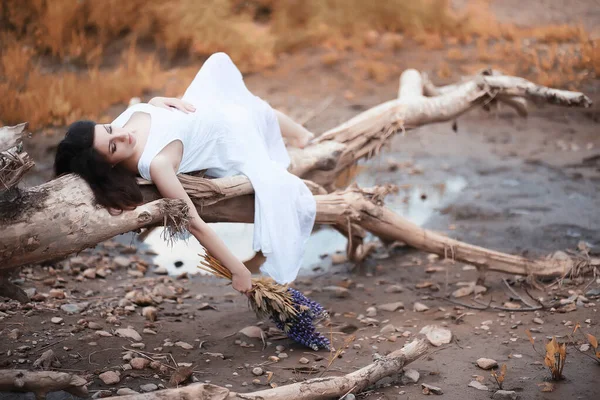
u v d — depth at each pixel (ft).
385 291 15.21
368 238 19.02
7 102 24.75
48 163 21.85
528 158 23.22
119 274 16.17
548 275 14.89
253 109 14.23
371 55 32.86
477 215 19.07
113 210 10.57
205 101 13.80
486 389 10.43
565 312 13.15
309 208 13.07
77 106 26.09
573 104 17.13
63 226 10.13
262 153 13.07
